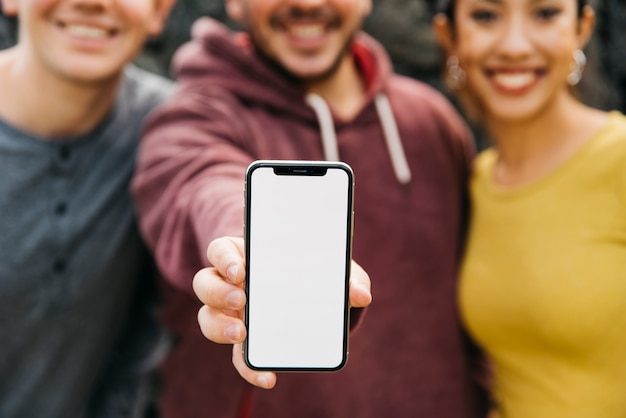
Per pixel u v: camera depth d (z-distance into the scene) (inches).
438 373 53.8
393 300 53.1
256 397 51.1
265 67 54.4
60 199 56.3
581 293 48.4
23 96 56.6
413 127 56.9
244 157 49.8
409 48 119.6
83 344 59.6
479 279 53.7
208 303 30.1
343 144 54.7
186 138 50.2
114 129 59.0
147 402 79.9
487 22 52.4
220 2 114.0
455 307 55.1
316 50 54.6
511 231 52.6
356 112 55.8
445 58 59.2
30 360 58.1
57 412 60.1
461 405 54.9
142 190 50.9
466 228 58.2
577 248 49.1
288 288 31.2
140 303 64.8
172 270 44.9
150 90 62.9
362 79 60.7
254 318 31.2
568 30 51.2
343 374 51.7
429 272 54.2
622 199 48.2
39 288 56.2
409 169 55.5
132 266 60.2
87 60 53.9
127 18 54.6
